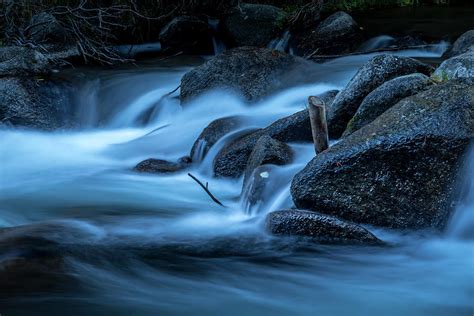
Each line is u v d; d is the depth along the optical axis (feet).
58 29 40.55
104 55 39.78
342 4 50.70
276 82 31.35
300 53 42.01
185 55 44.19
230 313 15.26
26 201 23.22
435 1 51.96
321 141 20.53
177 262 17.51
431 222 18.22
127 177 25.77
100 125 33.88
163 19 46.06
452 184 18.22
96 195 23.72
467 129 18.16
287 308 15.64
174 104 33.17
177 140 28.96
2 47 36.14
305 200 18.57
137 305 15.39
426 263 17.49
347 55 39.86
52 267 16.84
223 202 22.36
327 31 41.39
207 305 15.61
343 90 23.76
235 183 23.67
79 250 17.92
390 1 52.16
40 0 41.81
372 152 18.21
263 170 20.81
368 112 21.75
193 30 44.55
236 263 17.48
